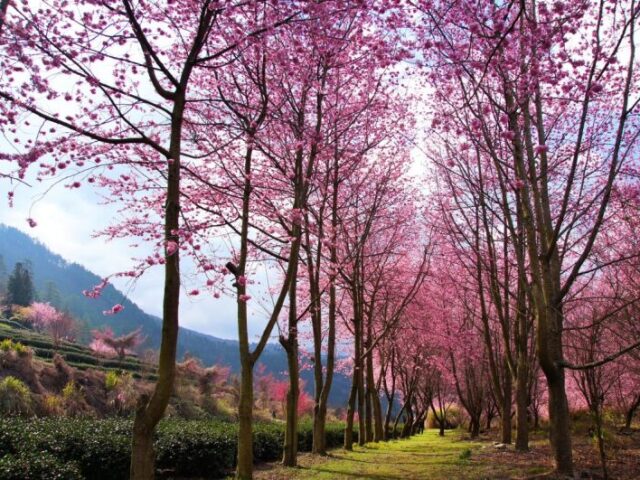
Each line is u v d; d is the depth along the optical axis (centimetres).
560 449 826
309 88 1016
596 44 727
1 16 607
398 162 1563
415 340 2320
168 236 606
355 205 1562
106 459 976
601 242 1233
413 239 1930
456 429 3466
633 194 1010
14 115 653
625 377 1521
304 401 3356
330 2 708
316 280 1427
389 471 1023
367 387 2000
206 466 1155
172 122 665
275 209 1001
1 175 632
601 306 1098
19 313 4659
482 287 1628
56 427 1057
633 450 1158
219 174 1061
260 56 862
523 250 1255
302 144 946
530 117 895
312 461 1245
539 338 829
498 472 912
